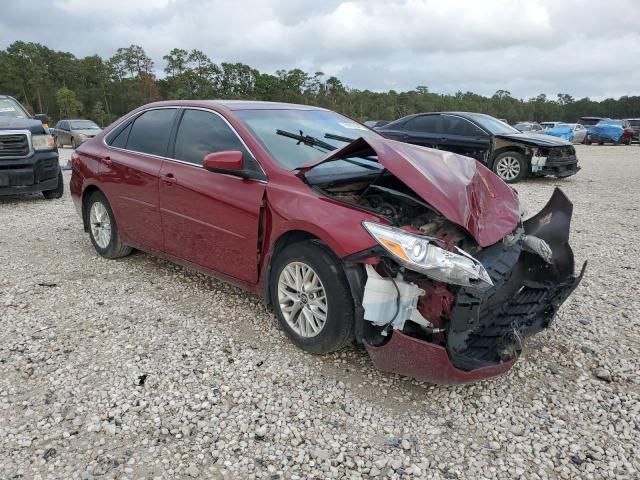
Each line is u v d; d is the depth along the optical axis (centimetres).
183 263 448
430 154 368
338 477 247
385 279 292
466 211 316
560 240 402
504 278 320
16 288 466
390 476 249
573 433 283
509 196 394
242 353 354
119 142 515
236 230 384
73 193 571
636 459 264
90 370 332
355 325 315
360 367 340
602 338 390
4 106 987
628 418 296
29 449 261
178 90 8188
